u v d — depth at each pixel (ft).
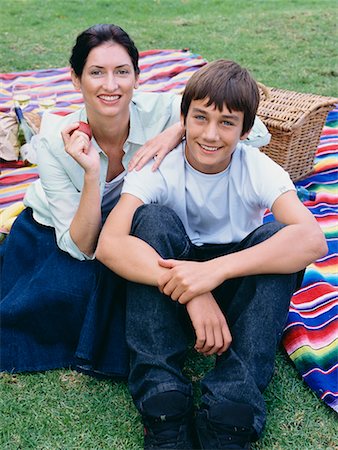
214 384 7.53
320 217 12.62
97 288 8.46
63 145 8.67
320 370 8.65
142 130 9.08
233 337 7.75
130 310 7.88
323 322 9.58
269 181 8.21
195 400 8.37
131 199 8.20
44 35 24.80
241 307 7.88
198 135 7.91
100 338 8.45
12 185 13.41
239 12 28.84
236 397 7.37
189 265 7.56
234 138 7.94
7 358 8.89
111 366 8.57
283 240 7.70
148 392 7.48
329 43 24.04
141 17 27.94
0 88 18.40
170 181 8.36
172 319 7.77
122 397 8.43
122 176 9.27
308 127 13.30
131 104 9.13
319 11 28.63
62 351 9.03
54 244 9.26
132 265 7.68
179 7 29.78
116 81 8.30
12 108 15.21
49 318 8.84
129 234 8.05
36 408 8.25
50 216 9.42
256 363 7.57
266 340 7.60
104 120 8.56
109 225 8.06
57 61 21.83
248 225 8.80
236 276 7.60
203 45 23.71
